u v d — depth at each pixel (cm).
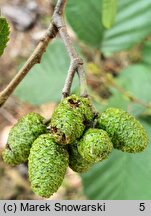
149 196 22
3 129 32
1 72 35
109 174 22
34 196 30
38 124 14
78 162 14
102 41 23
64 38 14
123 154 22
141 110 22
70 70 14
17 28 37
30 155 14
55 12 15
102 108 22
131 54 33
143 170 22
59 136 13
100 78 23
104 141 13
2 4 38
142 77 24
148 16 23
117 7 23
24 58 35
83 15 22
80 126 13
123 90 22
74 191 29
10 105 33
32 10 38
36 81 23
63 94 14
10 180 30
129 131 14
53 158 13
